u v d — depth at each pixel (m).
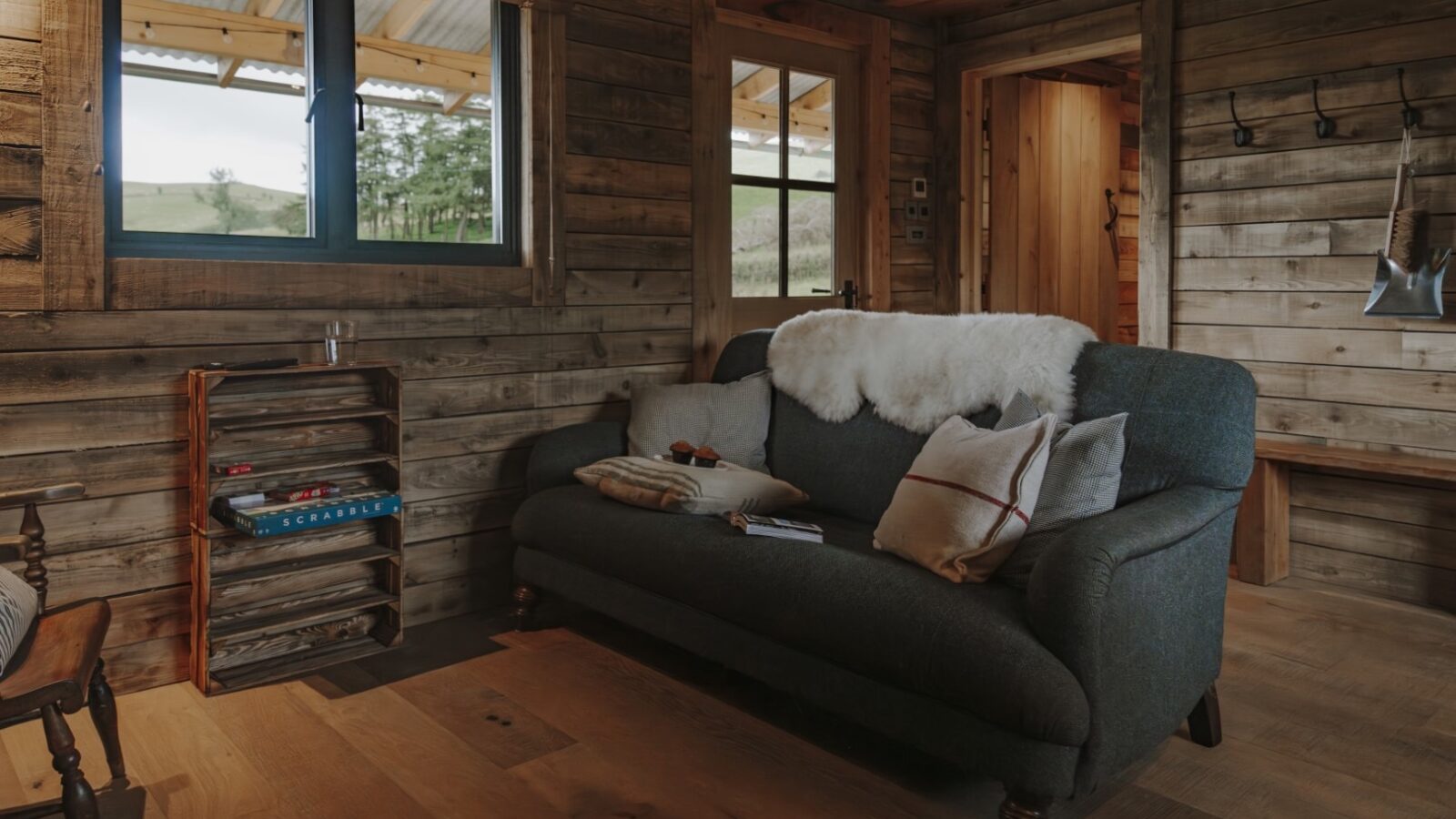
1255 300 3.87
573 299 3.64
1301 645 3.10
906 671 2.08
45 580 2.27
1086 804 2.15
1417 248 3.40
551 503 3.12
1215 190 3.95
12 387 2.57
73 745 1.84
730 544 2.55
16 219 2.55
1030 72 5.18
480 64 3.45
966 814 2.15
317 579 3.11
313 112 3.08
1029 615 2.00
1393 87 3.48
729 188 4.17
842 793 2.24
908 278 4.96
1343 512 3.72
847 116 4.66
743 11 4.14
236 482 2.95
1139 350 2.60
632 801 2.20
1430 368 3.46
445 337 3.34
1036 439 2.34
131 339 2.74
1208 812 2.12
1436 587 3.50
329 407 3.07
